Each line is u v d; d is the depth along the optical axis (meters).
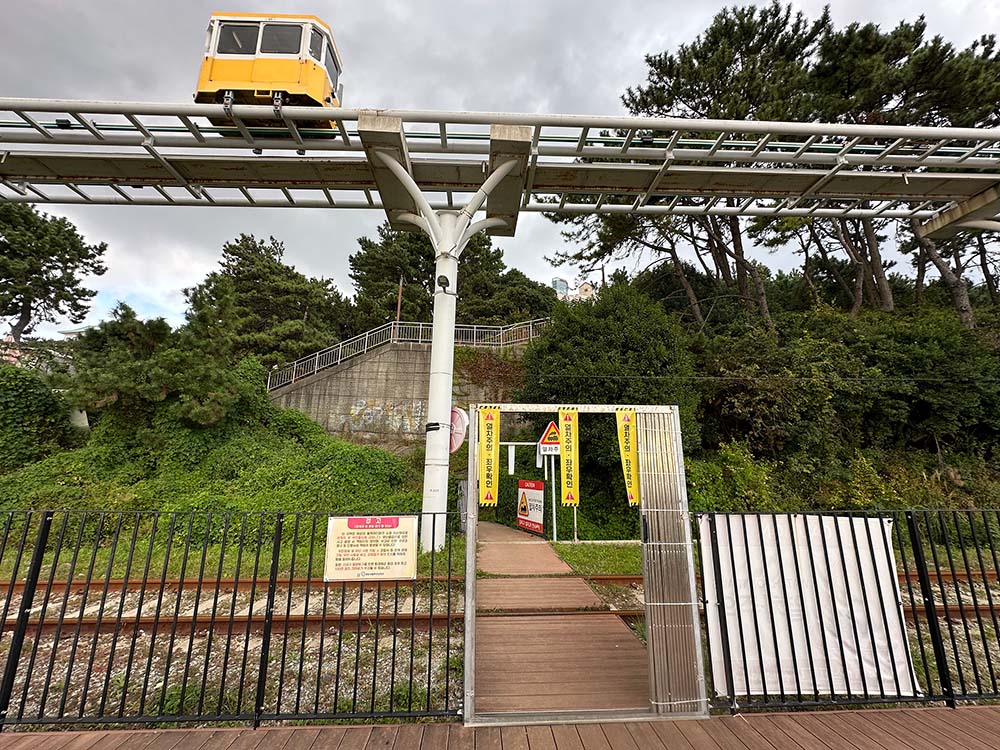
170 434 10.91
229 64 8.46
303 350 22.89
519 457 13.89
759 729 3.05
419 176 9.72
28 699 3.71
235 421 12.16
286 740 2.91
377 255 26.66
